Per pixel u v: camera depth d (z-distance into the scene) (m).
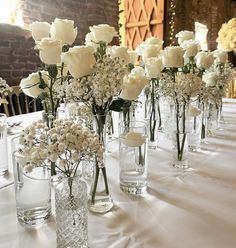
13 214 0.75
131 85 0.80
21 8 3.23
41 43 0.76
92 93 0.77
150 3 5.34
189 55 1.18
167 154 1.23
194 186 0.92
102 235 0.66
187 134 1.06
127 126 0.97
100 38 0.84
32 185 0.69
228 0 8.37
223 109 2.24
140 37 5.54
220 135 1.52
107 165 1.11
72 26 0.86
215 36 7.80
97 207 0.76
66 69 0.93
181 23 6.08
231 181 0.96
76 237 0.61
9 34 3.09
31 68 3.38
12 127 1.58
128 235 0.66
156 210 0.77
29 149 0.60
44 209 0.71
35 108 2.34
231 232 0.68
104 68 0.74
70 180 0.61
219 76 1.49
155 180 0.96
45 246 0.62
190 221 0.72
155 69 1.12
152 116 1.28
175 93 1.11
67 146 0.58
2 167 1.01
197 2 6.67
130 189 0.86
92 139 0.60
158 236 0.66
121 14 5.55
